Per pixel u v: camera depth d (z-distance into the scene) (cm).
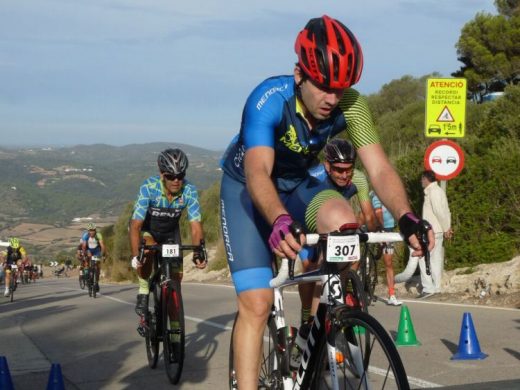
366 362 310
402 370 283
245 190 390
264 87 366
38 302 1614
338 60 335
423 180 1116
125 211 3128
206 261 688
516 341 723
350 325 317
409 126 2311
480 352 657
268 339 421
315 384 351
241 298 384
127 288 2055
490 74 2725
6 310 1399
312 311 404
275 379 404
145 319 700
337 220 353
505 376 580
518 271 1034
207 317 1033
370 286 962
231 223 389
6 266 1830
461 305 994
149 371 682
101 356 765
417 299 1097
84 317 1138
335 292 334
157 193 701
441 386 540
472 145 1528
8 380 539
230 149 400
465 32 2791
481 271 1111
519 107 1495
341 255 321
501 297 1008
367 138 376
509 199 1183
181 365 612
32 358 764
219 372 662
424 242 318
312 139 375
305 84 352
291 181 400
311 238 324
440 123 1142
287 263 320
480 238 1195
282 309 410
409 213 330
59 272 6681
